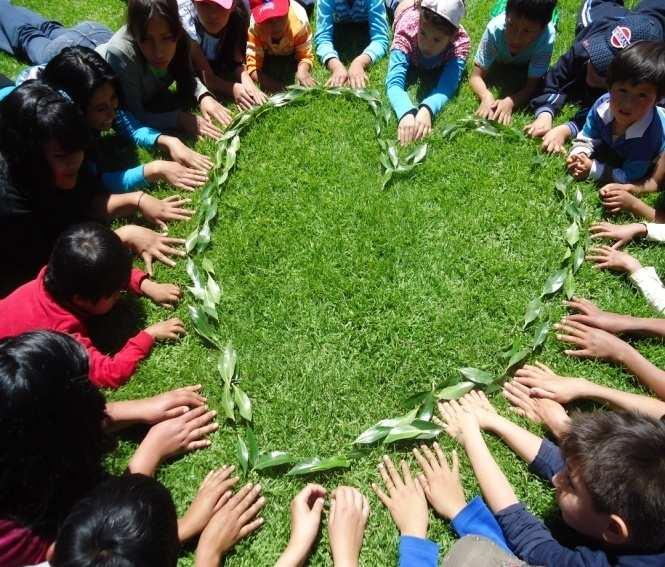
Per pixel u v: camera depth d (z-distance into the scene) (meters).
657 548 1.89
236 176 3.33
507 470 2.44
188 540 2.26
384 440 2.50
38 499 1.87
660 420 2.07
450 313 2.86
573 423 2.04
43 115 2.45
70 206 2.88
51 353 1.89
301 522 2.27
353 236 3.10
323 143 3.46
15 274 2.87
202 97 3.65
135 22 3.07
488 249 3.06
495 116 3.57
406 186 3.29
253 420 2.58
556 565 2.02
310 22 4.23
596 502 1.89
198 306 2.84
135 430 2.54
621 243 3.04
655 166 3.27
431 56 3.67
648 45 2.94
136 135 3.44
